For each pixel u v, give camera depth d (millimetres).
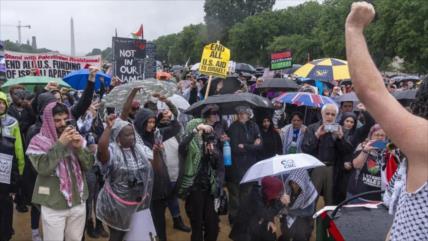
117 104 5156
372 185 4832
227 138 5934
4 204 4992
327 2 40531
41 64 11352
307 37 46156
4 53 10648
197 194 5055
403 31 27375
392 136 1360
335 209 2879
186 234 6121
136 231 4371
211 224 5172
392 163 4082
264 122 6469
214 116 5914
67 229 4215
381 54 31359
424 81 1517
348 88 12117
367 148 4855
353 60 1409
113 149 4285
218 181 5195
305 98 7707
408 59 28703
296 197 4863
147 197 4449
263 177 4613
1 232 5027
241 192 5871
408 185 1398
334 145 5742
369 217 2797
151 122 4918
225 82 10281
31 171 5180
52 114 4055
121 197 4277
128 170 4277
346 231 2621
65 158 4102
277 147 6496
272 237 4609
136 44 10859
